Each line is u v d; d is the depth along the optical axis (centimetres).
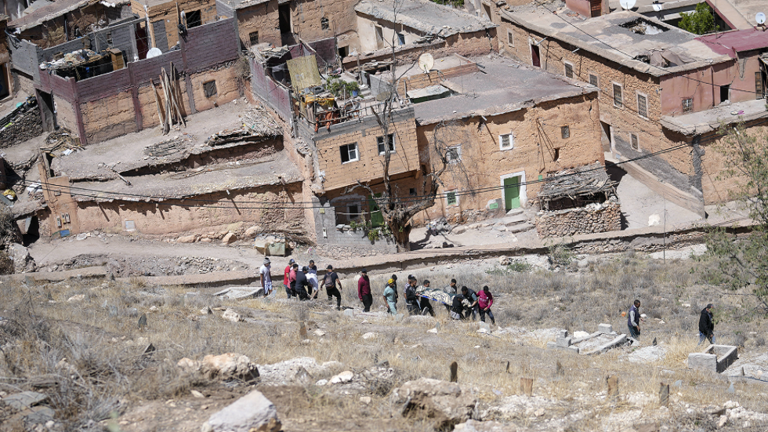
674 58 4584
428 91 4766
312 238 4500
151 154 4647
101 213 4519
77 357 1464
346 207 4409
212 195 4466
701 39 4734
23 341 1546
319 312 2812
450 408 1330
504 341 2498
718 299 3247
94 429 1233
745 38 4603
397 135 4288
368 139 4250
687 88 4466
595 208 4344
